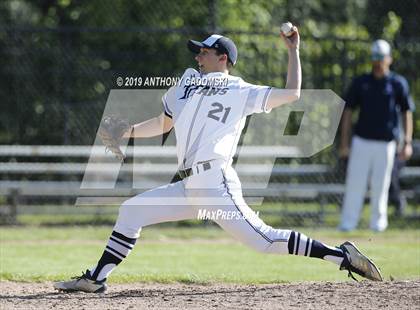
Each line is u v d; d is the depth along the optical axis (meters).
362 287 22.19
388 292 21.34
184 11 50.50
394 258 31.78
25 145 47.94
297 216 45.31
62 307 20.08
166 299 21.05
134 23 51.03
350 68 47.19
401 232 41.44
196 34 44.59
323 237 38.75
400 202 46.03
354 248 22.12
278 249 21.66
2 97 48.03
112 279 25.92
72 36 48.38
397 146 44.91
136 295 21.91
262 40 45.78
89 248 34.22
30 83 47.78
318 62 47.09
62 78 47.66
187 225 43.91
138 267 29.14
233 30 43.16
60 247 34.47
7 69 47.72
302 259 32.56
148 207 21.84
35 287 24.44
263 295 21.42
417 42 47.31
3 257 31.14
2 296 22.16
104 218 45.34
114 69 47.59
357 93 39.38
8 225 43.44
